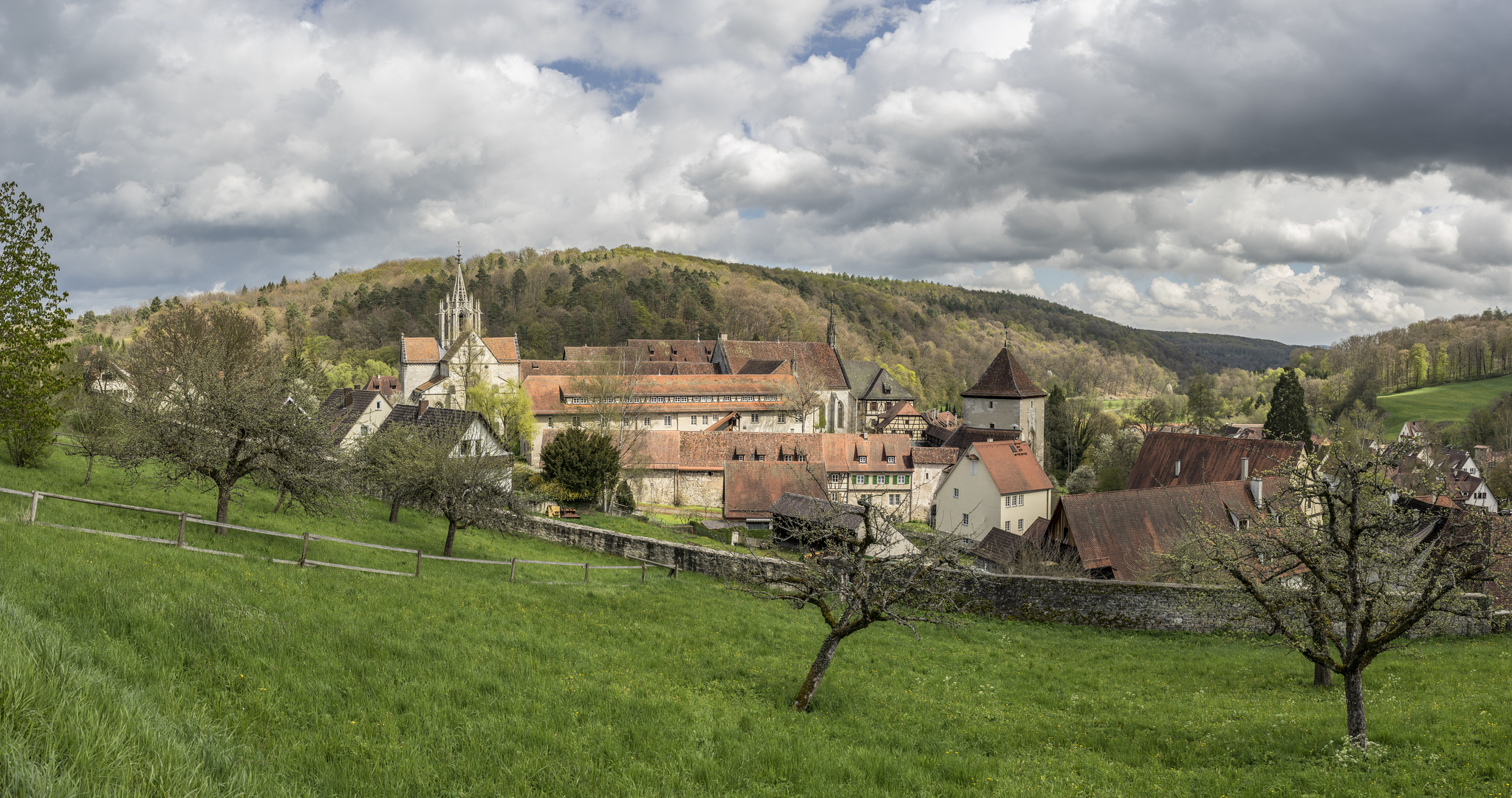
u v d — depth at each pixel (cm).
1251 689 2439
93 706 817
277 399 2811
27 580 1411
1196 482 6116
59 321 2733
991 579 3500
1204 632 3341
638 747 1353
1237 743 1747
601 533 4147
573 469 6400
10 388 2622
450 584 2467
